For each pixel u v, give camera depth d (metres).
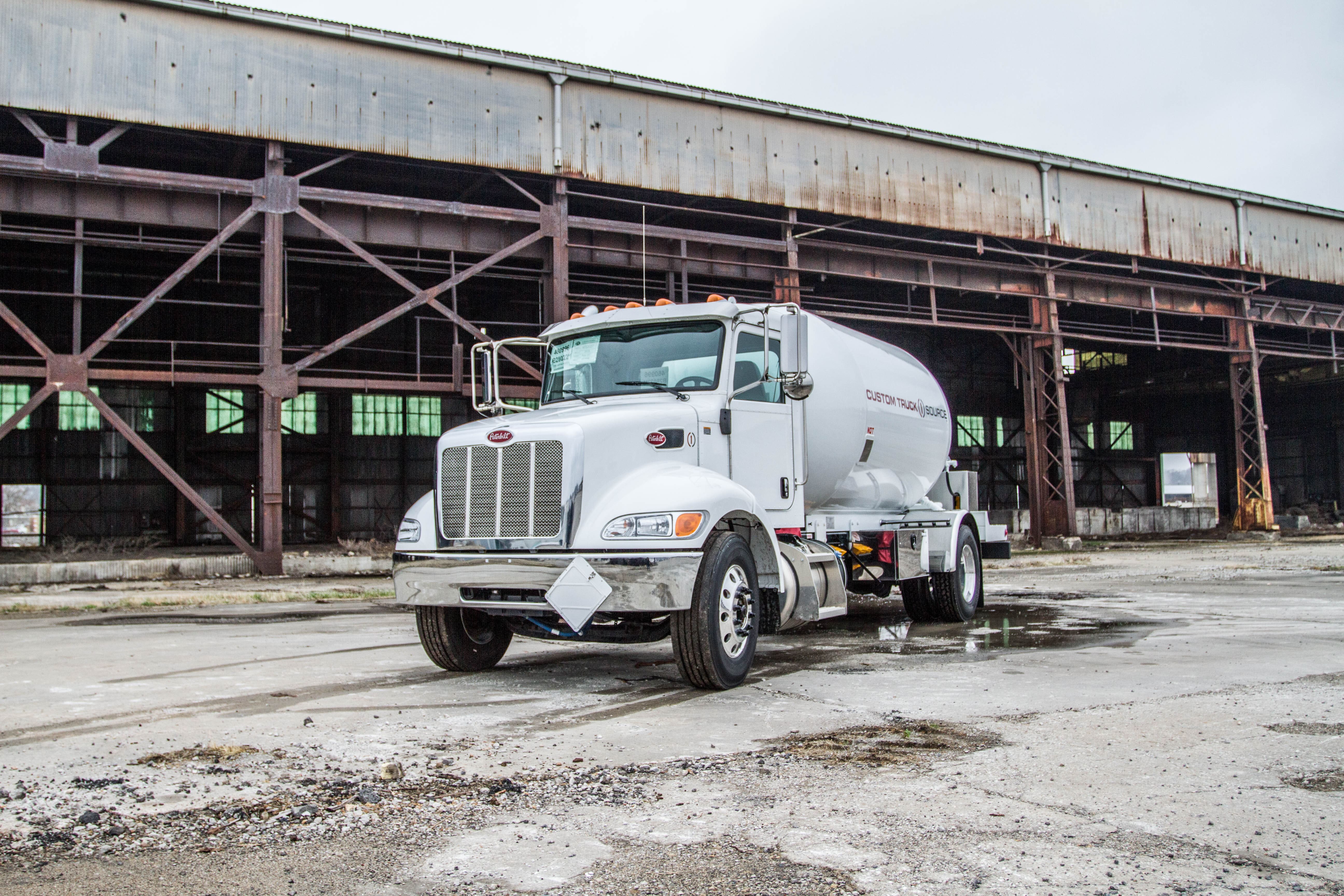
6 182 21.89
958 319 45.53
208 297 36.38
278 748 5.20
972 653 8.79
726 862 3.43
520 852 3.57
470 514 6.89
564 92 27.17
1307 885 3.16
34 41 21.84
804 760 4.86
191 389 36.41
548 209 26.75
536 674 7.82
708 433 7.43
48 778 4.63
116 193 22.84
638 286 30.03
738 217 29.75
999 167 34.75
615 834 3.76
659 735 5.47
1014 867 3.35
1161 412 58.00
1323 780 4.40
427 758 4.97
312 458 38.19
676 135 28.67
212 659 8.84
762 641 10.01
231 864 3.47
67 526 34.66
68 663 8.66
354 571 25.38
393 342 38.94
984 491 50.56
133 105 22.55
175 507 35.75
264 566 23.52
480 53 25.84
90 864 3.48
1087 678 7.23
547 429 6.72
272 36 23.97
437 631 7.66
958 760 4.82
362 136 24.73
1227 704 6.16
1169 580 18.83
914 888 3.16
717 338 7.81
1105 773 4.54
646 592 6.43
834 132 31.39
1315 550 31.22
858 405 10.20
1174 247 38.53
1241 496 42.22
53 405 34.88
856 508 10.89
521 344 8.80
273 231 23.73
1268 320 42.25
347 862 3.48
